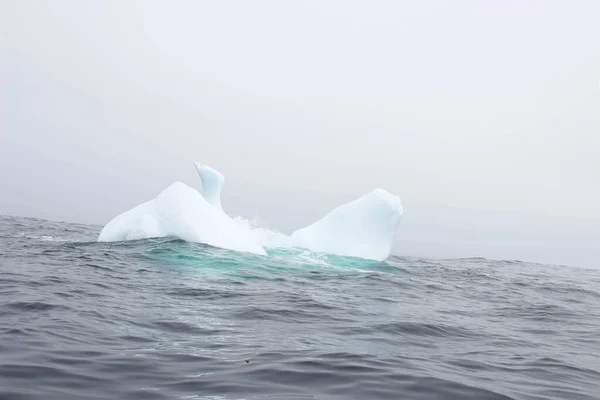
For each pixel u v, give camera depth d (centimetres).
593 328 652
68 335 411
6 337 391
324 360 387
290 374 349
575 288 1154
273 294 688
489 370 404
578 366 439
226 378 334
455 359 432
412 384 345
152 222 1095
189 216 1079
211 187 1316
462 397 327
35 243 1112
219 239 1073
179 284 701
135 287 655
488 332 570
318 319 556
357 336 488
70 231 1711
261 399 299
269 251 1222
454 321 617
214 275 803
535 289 1067
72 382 310
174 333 447
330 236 1314
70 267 777
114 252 945
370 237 1288
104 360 356
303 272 951
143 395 297
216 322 502
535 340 550
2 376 310
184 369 348
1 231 1441
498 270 1532
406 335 513
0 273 689
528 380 384
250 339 443
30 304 512
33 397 282
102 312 502
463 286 998
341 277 934
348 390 325
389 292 816
